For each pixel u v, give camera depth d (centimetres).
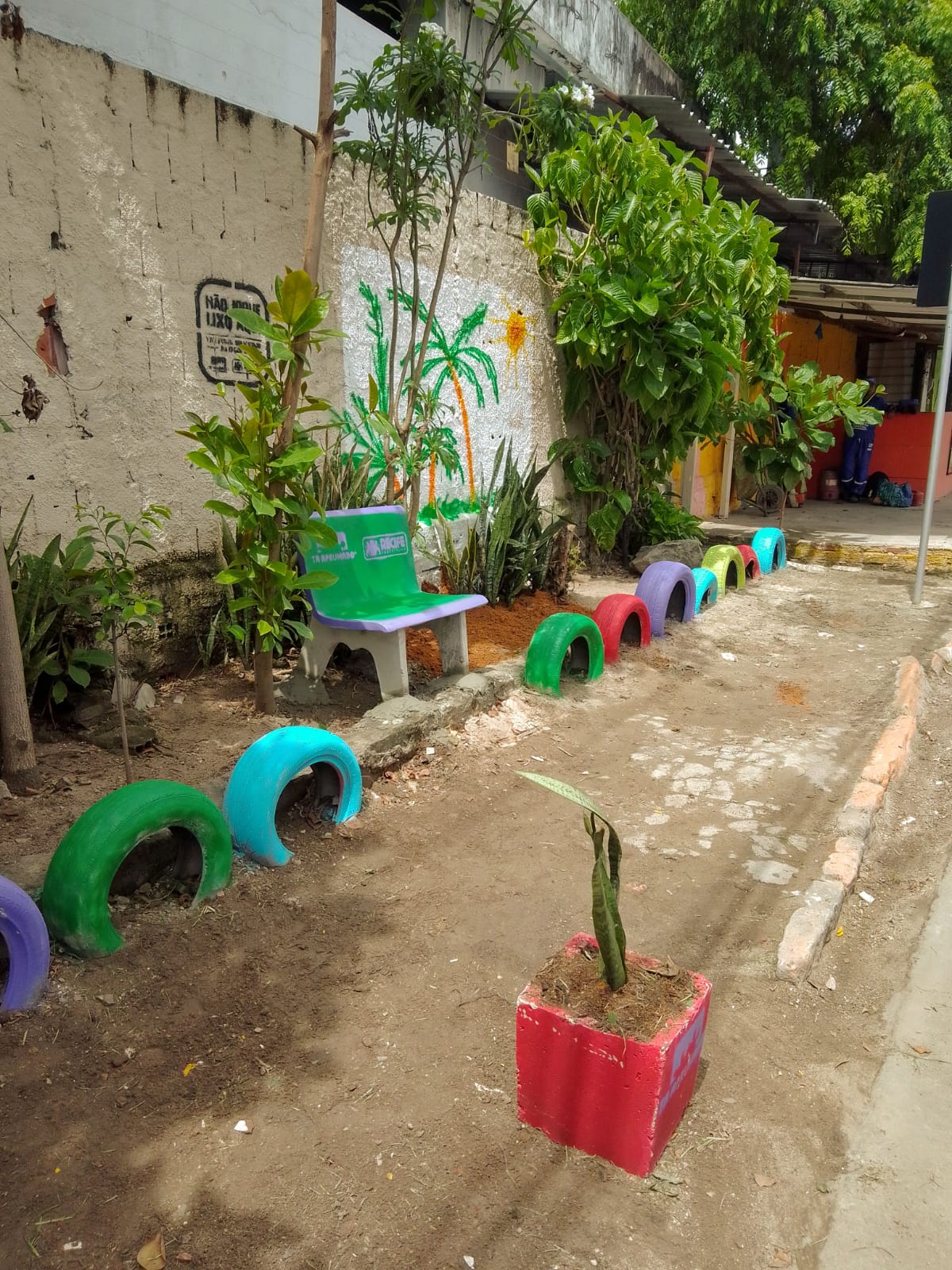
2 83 335
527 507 635
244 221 442
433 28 480
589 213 690
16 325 350
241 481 332
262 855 301
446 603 441
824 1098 229
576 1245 184
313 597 412
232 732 379
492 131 816
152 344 405
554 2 828
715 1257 184
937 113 1380
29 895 251
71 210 364
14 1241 177
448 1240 183
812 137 1481
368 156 468
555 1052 202
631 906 304
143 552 411
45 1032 225
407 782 377
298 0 591
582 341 677
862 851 344
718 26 1379
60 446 372
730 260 737
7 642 308
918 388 1700
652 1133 196
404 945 275
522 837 347
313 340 350
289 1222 185
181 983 248
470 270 623
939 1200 201
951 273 682
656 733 459
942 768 447
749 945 286
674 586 608
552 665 480
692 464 1049
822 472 1389
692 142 990
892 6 1377
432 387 595
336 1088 219
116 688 382
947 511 1255
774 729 469
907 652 605
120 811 255
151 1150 199
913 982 277
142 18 490
